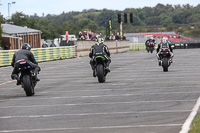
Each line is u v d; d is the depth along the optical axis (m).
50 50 96.25
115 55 114.94
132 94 32.22
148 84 38.97
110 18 176.25
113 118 22.66
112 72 54.69
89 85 40.28
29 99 31.92
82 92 34.88
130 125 20.62
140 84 39.19
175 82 39.78
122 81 42.66
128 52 145.88
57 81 46.41
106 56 41.88
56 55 99.12
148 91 33.75
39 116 24.12
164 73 50.28
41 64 83.25
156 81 41.41
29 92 33.50
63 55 103.00
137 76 47.72
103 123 21.39
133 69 58.62
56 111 25.67
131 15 160.88
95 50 41.84
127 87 37.12
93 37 130.25
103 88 37.09
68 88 38.59
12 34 157.75
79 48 113.88
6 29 168.00
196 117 21.92
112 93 33.34
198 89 33.88
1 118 23.95
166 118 22.08
